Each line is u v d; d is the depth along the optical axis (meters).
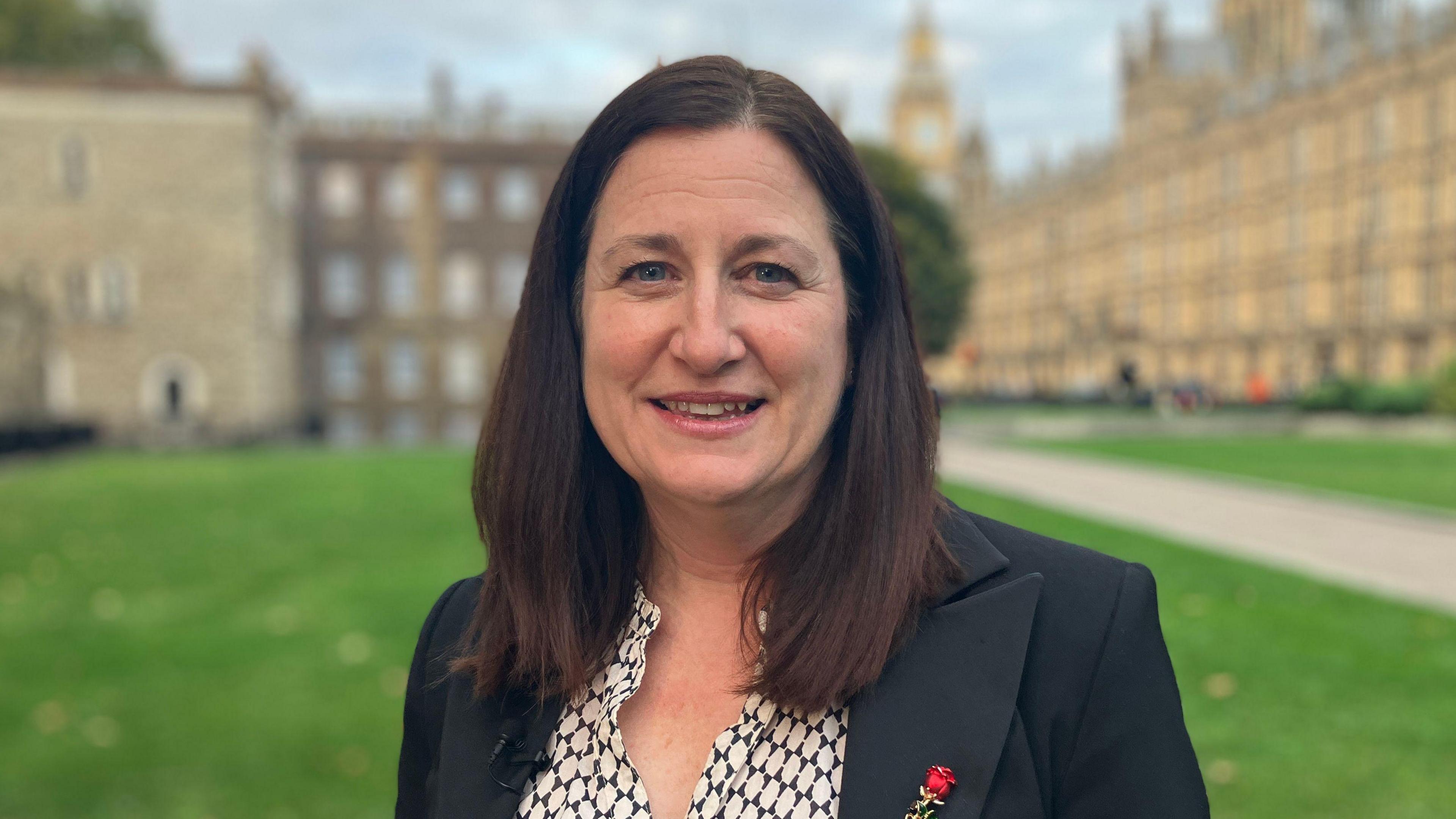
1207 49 68.38
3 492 16.84
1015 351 85.31
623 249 1.12
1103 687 1.13
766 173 1.10
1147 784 1.11
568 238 1.25
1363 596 7.34
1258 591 7.53
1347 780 4.08
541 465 1.25
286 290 41.50
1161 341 65.06
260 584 8.35
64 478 19.95
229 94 36.62
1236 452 22.09
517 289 45.91
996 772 1.09
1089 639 1.14
